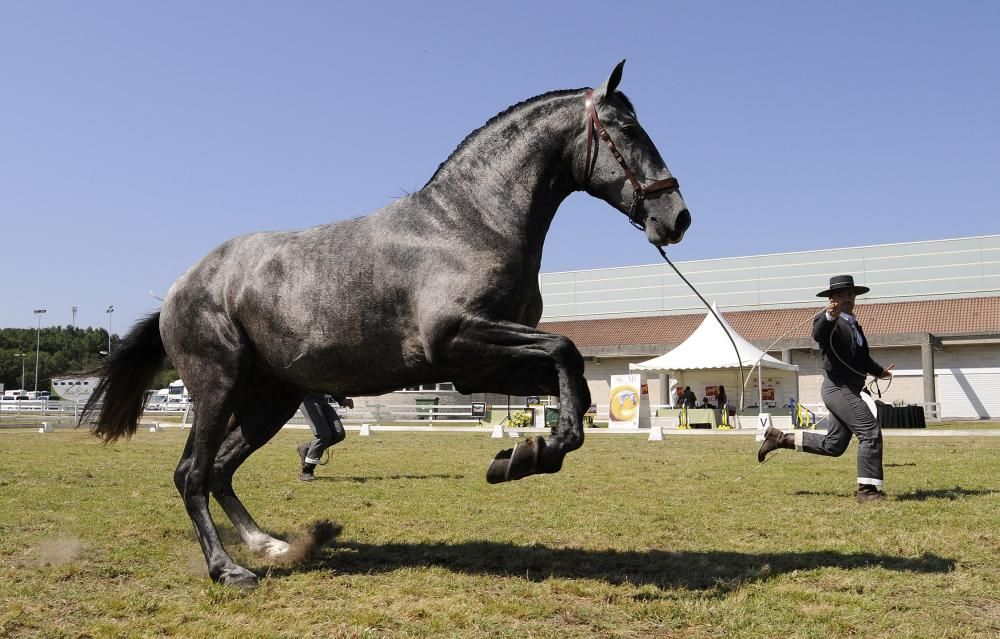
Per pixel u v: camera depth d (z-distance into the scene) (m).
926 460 13.68
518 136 5.13
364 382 5.18
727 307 60.41
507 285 4.80
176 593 4.80
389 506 8.23
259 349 5.40
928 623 4.05
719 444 19.64
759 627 3.99
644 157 4.98
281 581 4.98
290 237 5.41
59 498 8.80
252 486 10.10
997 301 51.78
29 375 113.81
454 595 4.61
